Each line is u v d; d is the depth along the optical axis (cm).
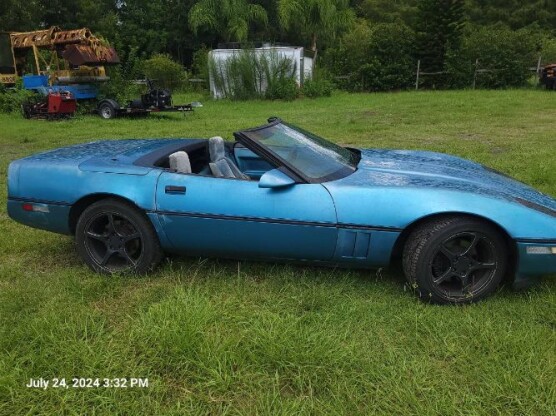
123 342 286
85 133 1177
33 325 295
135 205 353
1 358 270
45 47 1738
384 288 352
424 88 2606
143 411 237
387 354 277
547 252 309
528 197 342
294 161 345
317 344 279
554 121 1224
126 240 366
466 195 318
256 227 333
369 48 2644
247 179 346
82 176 365
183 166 378
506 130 1096
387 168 370
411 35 2605
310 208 324
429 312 317
